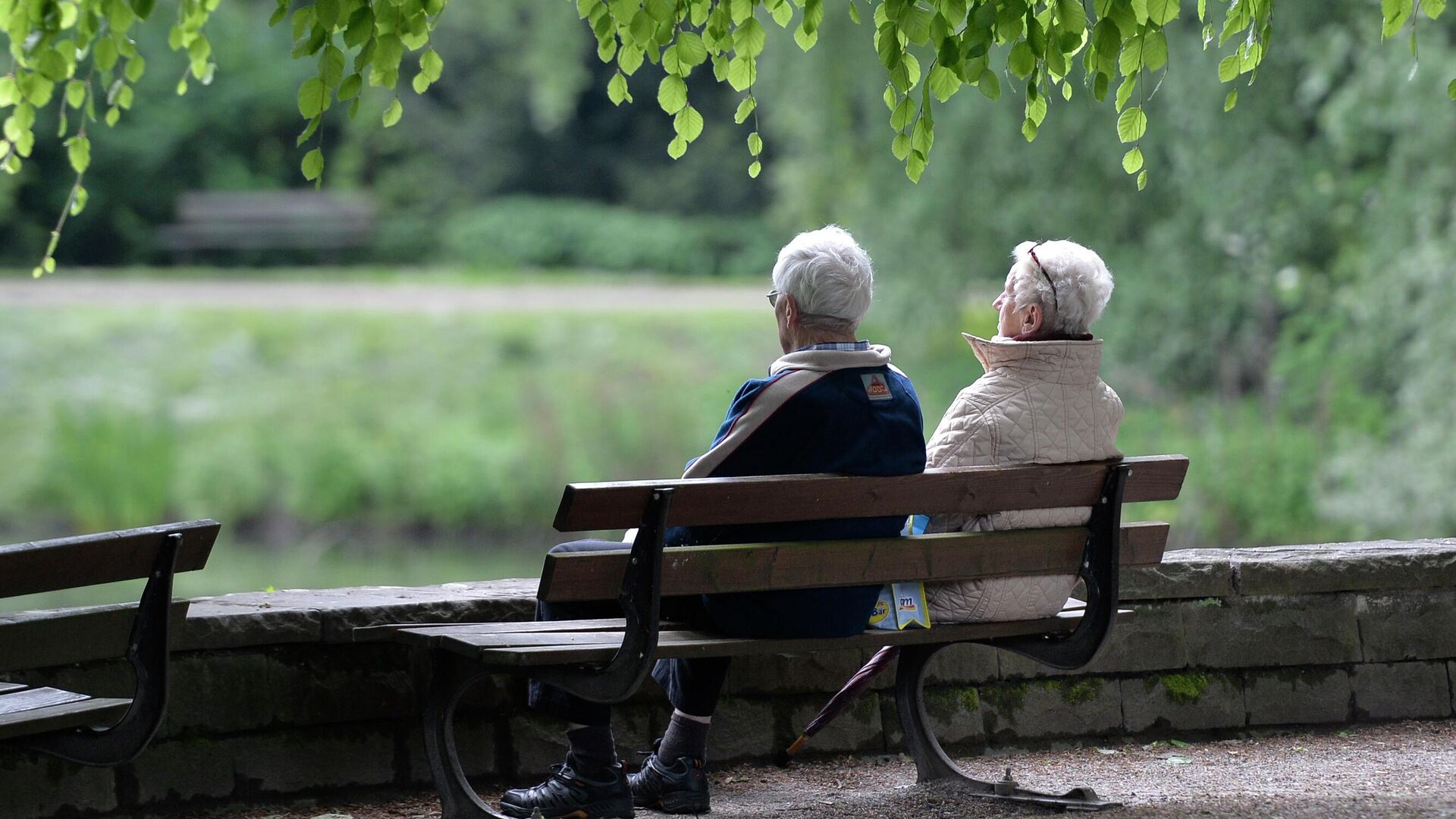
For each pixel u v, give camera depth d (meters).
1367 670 10.13
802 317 7.29
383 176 87.25
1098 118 36.62
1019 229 38.72
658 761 7.86
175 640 7.65
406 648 8.30
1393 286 30.53
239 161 84.06
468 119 89.12
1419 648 10.23
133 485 50.59
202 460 51.53
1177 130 35.59
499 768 8.46
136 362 56.00
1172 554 10.14
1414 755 9.24
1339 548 10.52
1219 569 9.88
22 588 5.88
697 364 59.16
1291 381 36.84
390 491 51.44
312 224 83.50
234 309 61.03
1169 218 38.19
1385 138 33.31
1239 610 9.91
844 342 7.30
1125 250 38.62
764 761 8.96
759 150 8.56
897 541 7.14
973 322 49.81
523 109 89.12
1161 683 9.78
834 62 41.84
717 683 7.71
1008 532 7.49
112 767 7.35
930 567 7.26
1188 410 38.84
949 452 7.48
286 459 51.78
